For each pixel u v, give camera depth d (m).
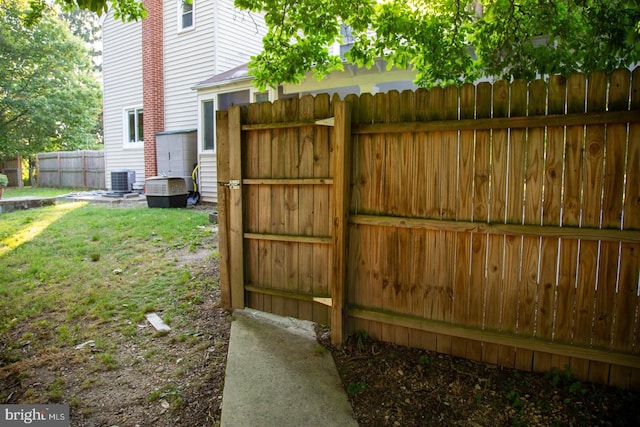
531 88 2.49
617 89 2.29
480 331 2.76
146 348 3.24
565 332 2.55
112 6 4.41
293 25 4.12
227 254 3.85
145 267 5.16
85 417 2.44
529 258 2.60
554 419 2.28
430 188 2.84
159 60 11.91
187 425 2.37
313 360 2.98
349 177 3.08
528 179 2.55
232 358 3.01
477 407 2.41
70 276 4.85
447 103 2.73
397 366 2.84
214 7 10.84
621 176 2.33
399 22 3.80
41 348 3.27
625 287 2.38
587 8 3.24
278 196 3.52
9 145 19.31
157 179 9.80
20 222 8.00
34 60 19.42
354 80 7.71
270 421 2.34
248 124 3.56
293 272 3.52
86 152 16.73
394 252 3.02
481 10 4.65
